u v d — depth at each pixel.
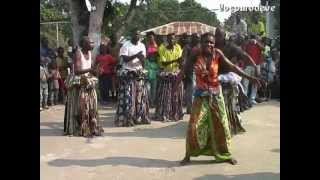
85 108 8.48
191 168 6.30
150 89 12.10
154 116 10.21
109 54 13.16
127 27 15.09
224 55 7.05
